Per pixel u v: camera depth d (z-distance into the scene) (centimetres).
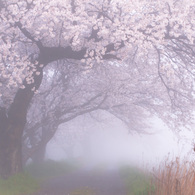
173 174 856
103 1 1672
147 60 2238
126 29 1561
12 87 2081
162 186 895
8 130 1795
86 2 1644
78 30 1620
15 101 1819
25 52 2084
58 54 1786
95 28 1639
